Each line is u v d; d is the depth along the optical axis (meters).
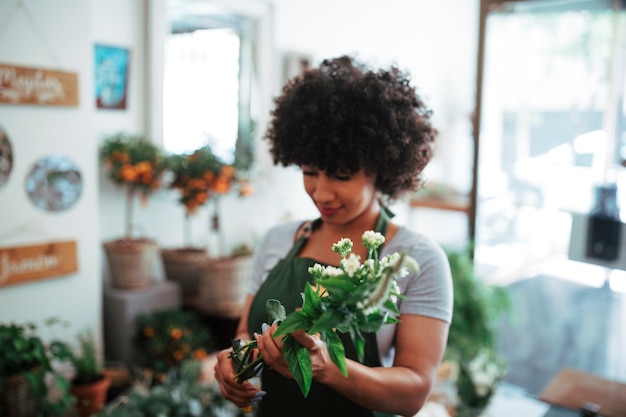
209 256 3.33
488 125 2.73
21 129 2.44
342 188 1.09
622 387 2.11
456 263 2.62
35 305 2.56
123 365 2.85
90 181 2.72
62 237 2.63
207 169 3.00
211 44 3.56
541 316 2.79
